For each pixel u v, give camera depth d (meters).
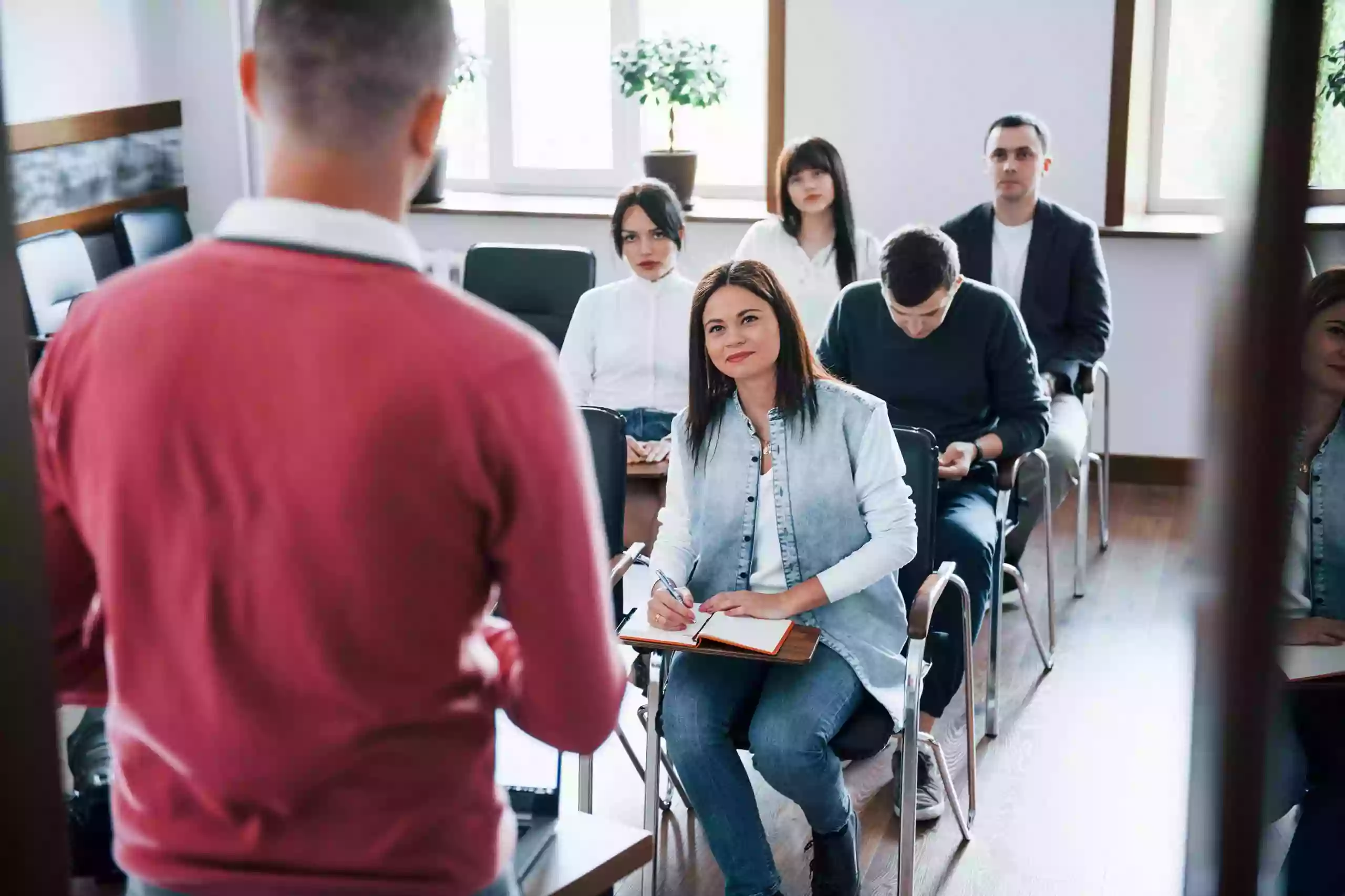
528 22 6.08
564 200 6.10
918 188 5.56
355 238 0.98
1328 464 1.72
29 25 5.33
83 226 5.63
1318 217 0.87
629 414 4.12
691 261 5.81
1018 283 4.59
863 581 2.55
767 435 2.65
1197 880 0.82
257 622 0.99
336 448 0.96
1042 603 4.36
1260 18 0.73
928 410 3.55
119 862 1.08
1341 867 1.78
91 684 1.15
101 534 1.01
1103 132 5.26
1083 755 3.41
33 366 3.45
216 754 1.02
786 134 5.63
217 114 6.14
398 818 1.05
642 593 4.34
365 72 0.98
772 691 2.53
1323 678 1.77
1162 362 5.39
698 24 5.90
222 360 0.97
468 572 1.03
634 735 3.52
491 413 0.98
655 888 2.82
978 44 5.34
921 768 3.13
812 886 2.60
